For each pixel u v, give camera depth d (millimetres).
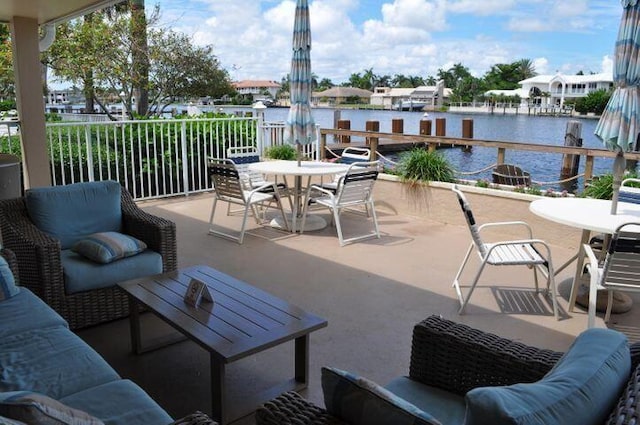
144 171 7031
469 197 5582
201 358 2850
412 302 3648
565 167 6828
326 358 2867
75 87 12047
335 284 3973
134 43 11383
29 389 1809
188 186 7410
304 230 5484
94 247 3215
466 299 3475
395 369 2760
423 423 1143
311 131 5625
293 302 3627
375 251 4812
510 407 1053
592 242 4145
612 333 1479
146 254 3379
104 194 3670
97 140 6500
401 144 10141
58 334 2240
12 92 12523
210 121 7367
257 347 2174
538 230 5137
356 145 9805
